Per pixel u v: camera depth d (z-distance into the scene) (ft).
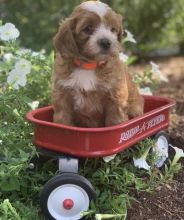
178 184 1.90
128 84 1.97
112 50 1.72
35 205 1.72
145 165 1.78
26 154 1.67
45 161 1.80
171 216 1.73
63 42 1.77
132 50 4.29
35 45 3.71
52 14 3.92
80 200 1.62
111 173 1.78
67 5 3.84
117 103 1.83
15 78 2.01
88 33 1.74
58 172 1.67
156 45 4.50
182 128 2.35
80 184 1.60
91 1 1.85
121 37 1.87
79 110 1.87
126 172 1.74
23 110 2.00
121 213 1.62
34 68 2.24
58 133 1.64
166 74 3.76
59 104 1.86
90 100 1.83
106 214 1.59
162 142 1.99
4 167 1.65
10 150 1.78
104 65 1.78
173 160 1.87
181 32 4.56
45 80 2.29
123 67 1.88
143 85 2.74
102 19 1.75
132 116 2.03
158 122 1.92
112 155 1.67
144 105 2.19
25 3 3.90
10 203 1.62
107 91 1.81
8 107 1.97
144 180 1.87
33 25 3.85
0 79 2.16
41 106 2.29
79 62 1.78
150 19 4.40
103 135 1.60
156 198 1.80
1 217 1.54
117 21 1.82
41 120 1.79
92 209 1.61
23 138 1.88
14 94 2.01
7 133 1.81
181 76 3.67
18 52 2.23
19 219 1.54
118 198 1.68
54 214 1.61
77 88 1.81
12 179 1.66
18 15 3.84
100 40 1.70
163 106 1.97
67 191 1.60
